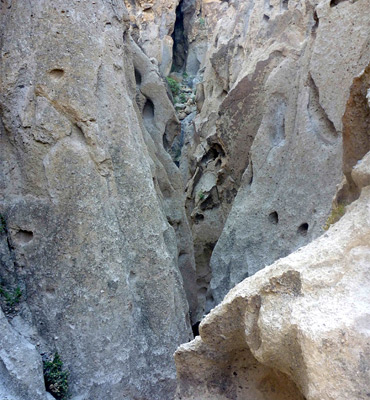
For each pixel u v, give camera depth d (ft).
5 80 11.56
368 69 7.04
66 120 11.65
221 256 18.98
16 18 11.76
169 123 19.98
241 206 18.74
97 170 11.78
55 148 11.49
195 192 25.05
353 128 7.31
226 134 21.11
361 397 4.26
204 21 40.55
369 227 5.16
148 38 38.83
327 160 15.42
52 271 11.41
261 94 19.71
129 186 12.46
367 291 4.75
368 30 14.75
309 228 15.47
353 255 5.08
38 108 11.48
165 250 13.01
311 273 5.14
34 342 11.10
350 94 7.30
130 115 13.15
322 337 4.52
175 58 43.73
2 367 9.94
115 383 11.44
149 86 19.33
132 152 12.66
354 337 4.42
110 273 11.67
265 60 19.56
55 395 10.87
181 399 7.02
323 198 15.30
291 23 19.13
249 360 6.87
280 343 5.08
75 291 11.41
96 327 11.46
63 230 11.41
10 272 11.41
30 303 11.43
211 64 27.91
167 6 39.96
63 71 11.66
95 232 11.58
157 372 12.21
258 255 17.40
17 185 11.60
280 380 6.59
